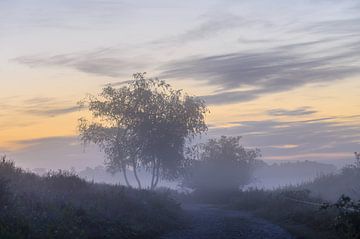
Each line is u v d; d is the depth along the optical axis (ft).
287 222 73.61
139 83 176.76
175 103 177.27
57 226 44.01
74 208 52.34
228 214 96.58
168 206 85.56
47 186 65.82
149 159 172.24
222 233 61.67
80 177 76.64
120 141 176.86
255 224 73.41
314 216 67.67
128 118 173.88
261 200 118.52
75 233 44.45
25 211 45.62
